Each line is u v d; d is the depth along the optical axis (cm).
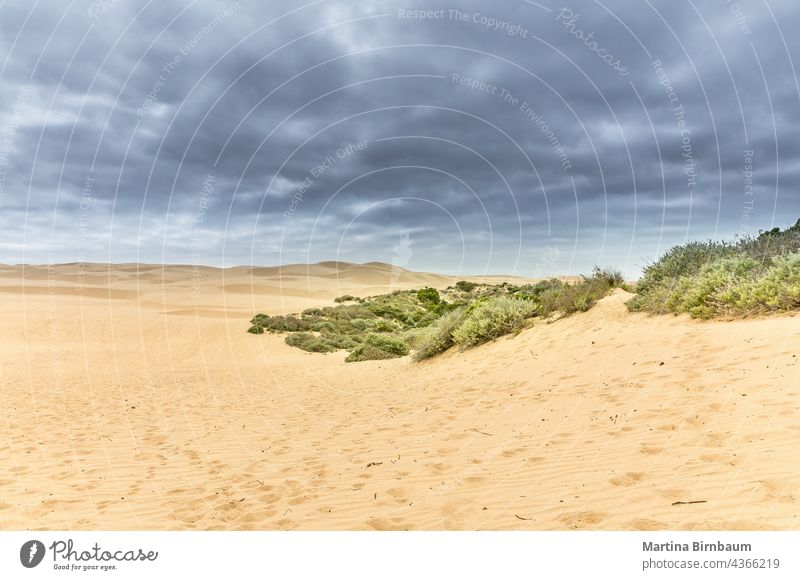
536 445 526
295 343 2738
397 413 817
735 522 305
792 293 795
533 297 1560
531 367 960
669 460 416
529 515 365
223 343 2738
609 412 587
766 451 391
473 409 753
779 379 544
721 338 764
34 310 3506
